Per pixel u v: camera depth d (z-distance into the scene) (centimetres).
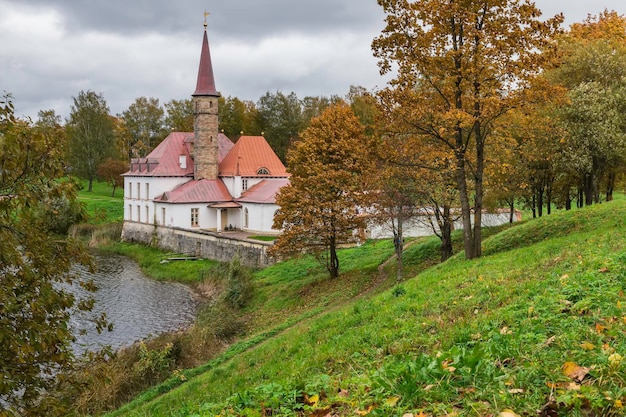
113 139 10769
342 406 662
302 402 755
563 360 620
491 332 824
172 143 7169
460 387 602
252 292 3697
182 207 6238
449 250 3058
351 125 3312
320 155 3353
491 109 1942
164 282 4572
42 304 1001
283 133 10788
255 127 10994
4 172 916
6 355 977
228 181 6594
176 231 6088
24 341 960
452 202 2959
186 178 6888
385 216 2869
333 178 3234
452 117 1880
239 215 6381
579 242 1686
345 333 1349
